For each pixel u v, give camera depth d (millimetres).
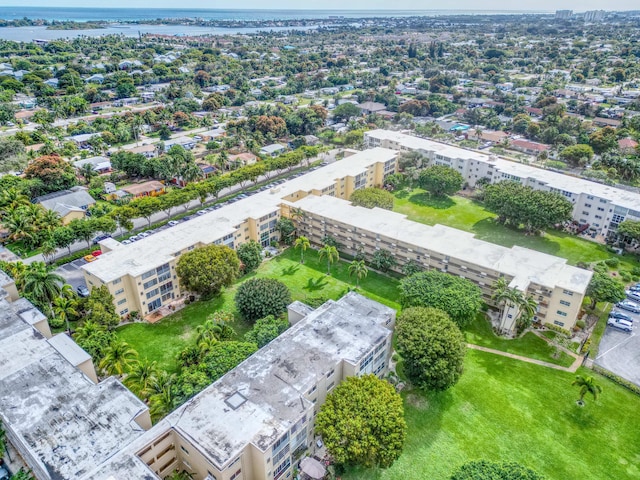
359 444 57594
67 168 162625
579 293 87750
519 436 69938
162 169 168875
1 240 127188
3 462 63406
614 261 115938
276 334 79750
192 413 59281
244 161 186625
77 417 58969
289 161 177125
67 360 69062
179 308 99500
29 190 145500
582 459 66438
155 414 67312
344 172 149625
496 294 88938
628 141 198500
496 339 91000
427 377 72562
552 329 93500
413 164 172375
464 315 85375
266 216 119188
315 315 79812
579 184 140750
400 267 112625
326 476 62344
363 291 105250
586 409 74625
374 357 73438
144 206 131125
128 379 69000
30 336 74250
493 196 135125
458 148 177625
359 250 116812
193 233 108562
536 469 64938
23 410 59875
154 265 95750
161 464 57375
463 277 101500
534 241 127875
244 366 67625
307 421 61562
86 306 89125
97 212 138500
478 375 81500
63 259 117000
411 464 65500
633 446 68438
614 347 88688
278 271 113000
